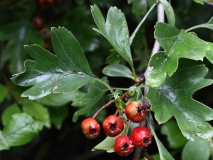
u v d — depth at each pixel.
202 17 0.56
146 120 0.28
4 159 0.62
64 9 0.46
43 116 0.40
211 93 0.56
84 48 0.44
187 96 0.26
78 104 0.28
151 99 0.26
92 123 0.27
